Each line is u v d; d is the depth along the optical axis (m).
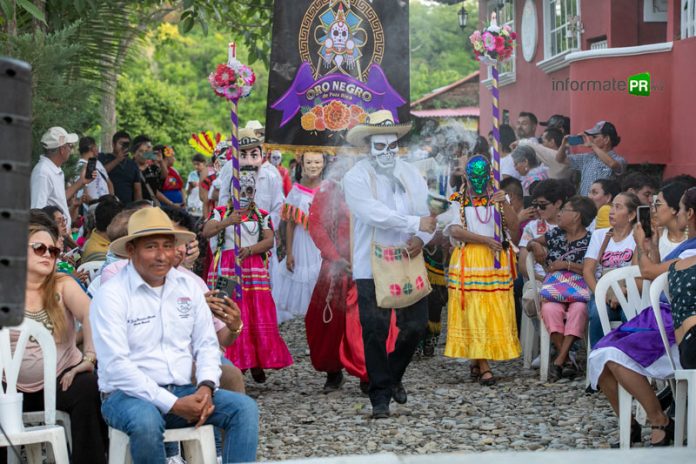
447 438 6.33
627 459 2.95
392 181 6.88
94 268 6.73
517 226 8.05
